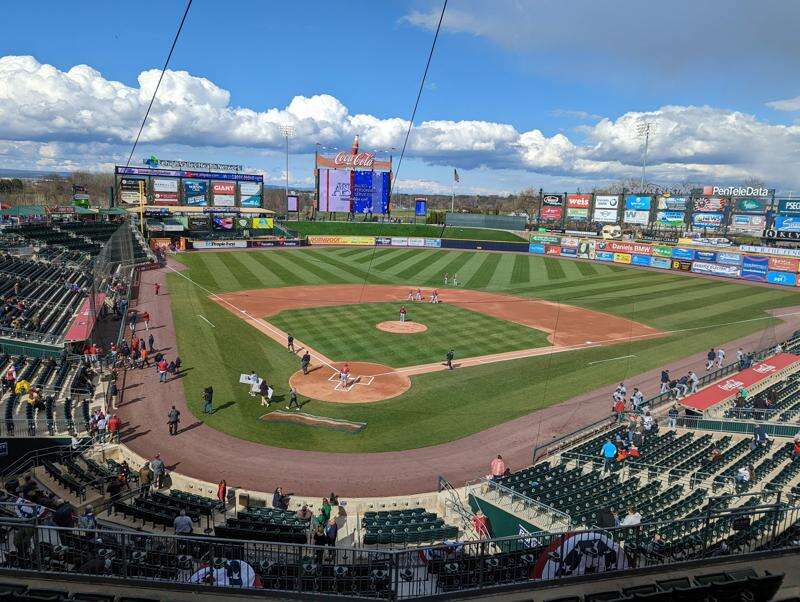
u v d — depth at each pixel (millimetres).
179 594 8305
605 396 31016
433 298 55312
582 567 9312
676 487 19375
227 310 49156
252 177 104125
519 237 105625
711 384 32125
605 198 101062
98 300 43688
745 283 69125
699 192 91125
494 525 17984
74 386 28344
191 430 25625
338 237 99750
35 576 8617
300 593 8344
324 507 17891
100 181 197625
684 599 7812
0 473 21844
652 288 65312
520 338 42781
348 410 28469
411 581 9992
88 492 19641
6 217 93312
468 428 26703
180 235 95062
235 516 18766
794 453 22344
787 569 8672
